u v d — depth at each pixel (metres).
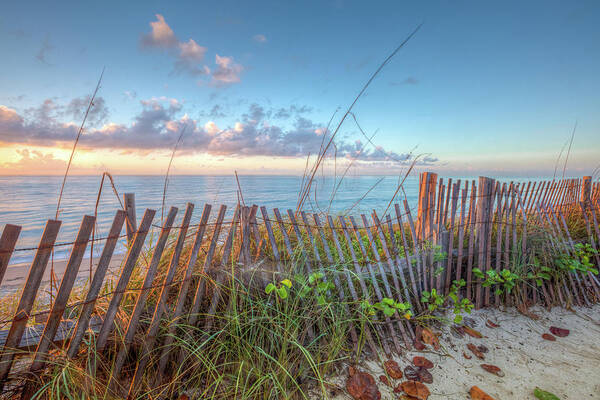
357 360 2.33
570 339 2.82
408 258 2.95
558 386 2.18
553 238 3.82
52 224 1.54
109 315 1.80
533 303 3.47
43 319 2.04
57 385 1.52
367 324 2.55
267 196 54.53
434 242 3.18
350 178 3.64
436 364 2.40
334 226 2.78
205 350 2.12
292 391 1.93
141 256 2.42
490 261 3.51
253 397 1.87
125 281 1.81
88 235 1.65
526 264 3.55
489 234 3.41
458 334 2.82
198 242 2.04
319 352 2.24
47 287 2.77
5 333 1.75
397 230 3.68
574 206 4.77
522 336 2.85
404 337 2.62
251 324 2.14
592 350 2.64
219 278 2.25
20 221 28.39
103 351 1.86
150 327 1.94
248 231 2.35
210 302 2.31
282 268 2.46
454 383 2.19
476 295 3.40
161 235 1.88
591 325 3.09
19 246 14.72
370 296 2.76
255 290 2.40
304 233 2.94
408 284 3.10
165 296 1.95
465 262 3.61
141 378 1.90
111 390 1.76
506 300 3.38
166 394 1.90
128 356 2.00
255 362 2.07
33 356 1.66
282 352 2.09
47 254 1.55
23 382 1.66
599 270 4.11
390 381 2.18
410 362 2.40
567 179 4.67
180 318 2.13
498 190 3.43
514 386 2.17
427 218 3.16
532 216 4.07
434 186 3.15
